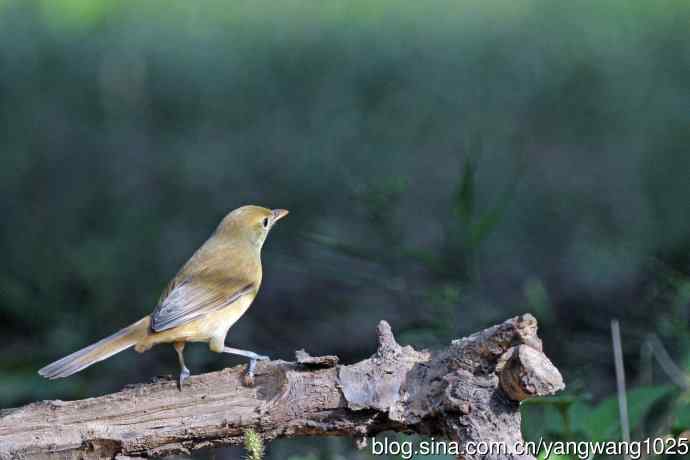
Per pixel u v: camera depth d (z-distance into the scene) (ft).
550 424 26.61
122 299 43.62
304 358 21.24
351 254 36.73
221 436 21.50
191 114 60.39
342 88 61.93
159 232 48.67
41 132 56.90
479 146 47.78
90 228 49.70
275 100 61.57
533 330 19.22
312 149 55.01
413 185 51.11
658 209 46.73
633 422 25.73
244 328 41.68
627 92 57.93
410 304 38.99
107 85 62.08
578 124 56.34
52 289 43.24
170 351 39.42
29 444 21.07
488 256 45.62
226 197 52.13
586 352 36.04
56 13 74.84
